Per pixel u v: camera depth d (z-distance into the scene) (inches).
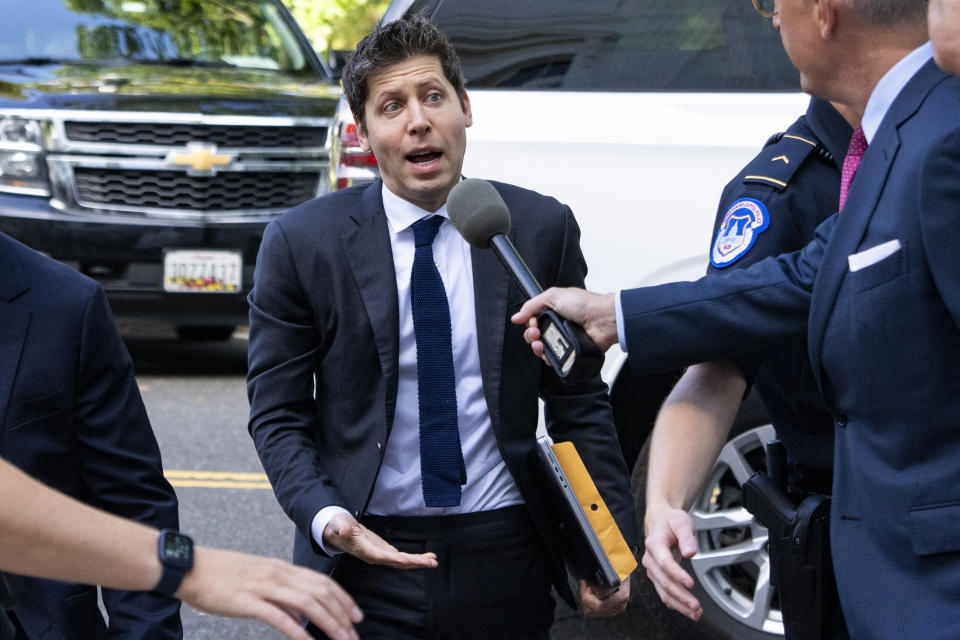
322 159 265.0
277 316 95.5
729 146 149.5
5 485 56.2
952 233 65.7
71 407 84.4
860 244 69.8
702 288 77.9
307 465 93.0
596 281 149.4
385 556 87.3
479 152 151.2
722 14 155.4
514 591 96.0
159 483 87.9
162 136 257.3
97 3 297.6
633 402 143.6
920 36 72.0
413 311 94.1
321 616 60.1
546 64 155.8
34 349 82.9
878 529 70.3
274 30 305.4
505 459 94.0
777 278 77.5
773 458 91.0
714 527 141.3
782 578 85.7
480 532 94.7
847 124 86.4
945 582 68.1
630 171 149.5
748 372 87.4
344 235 94.8
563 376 78.5
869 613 70.6
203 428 232.1
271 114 261.9
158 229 257.0
